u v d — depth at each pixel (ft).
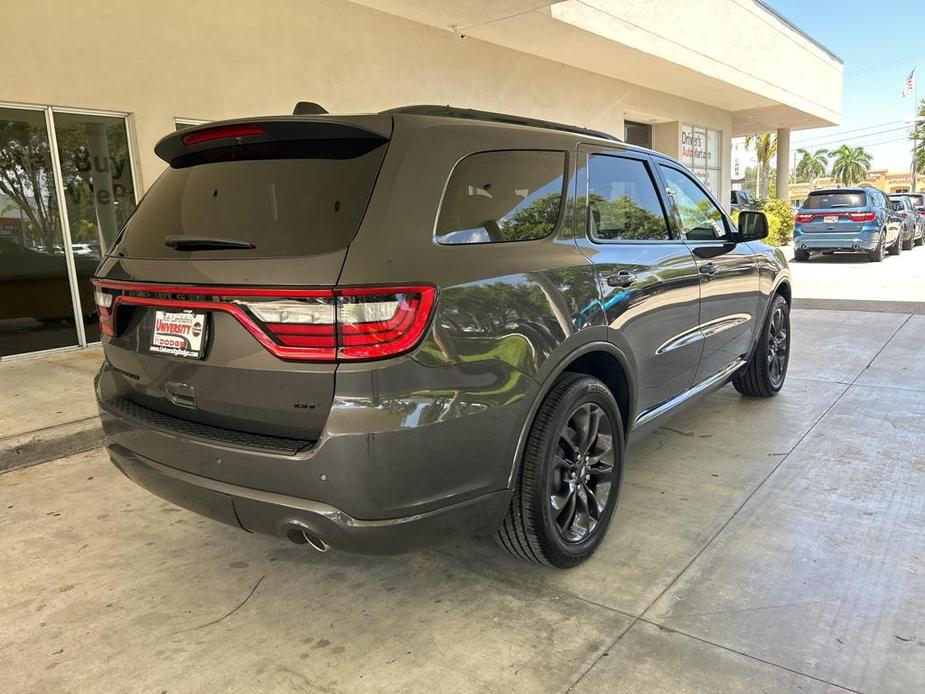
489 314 7.76
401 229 7.30
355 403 6.82
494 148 8.75
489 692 7.24
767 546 10.05
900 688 7.08
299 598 9.19
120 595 9.37
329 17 30.42
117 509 12.23
